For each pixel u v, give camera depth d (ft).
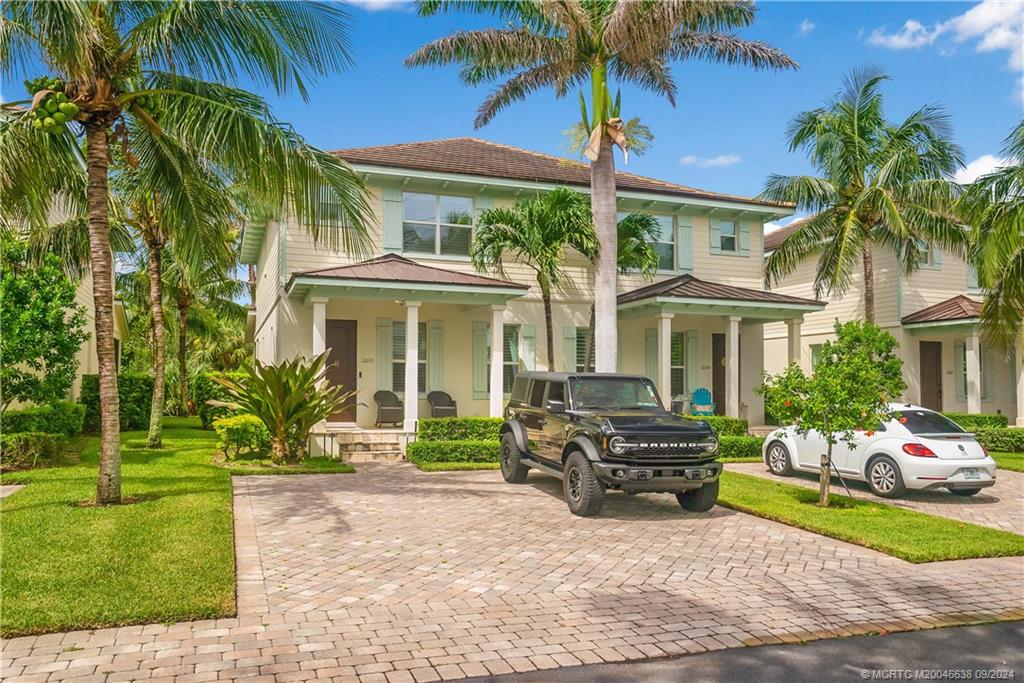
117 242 55.98
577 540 27.91
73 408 57.00
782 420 36.70
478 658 16.40
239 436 47.09
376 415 62.23
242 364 44.52
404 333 64.08
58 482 36.14
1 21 26.32
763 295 66.39
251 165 31.19
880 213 67.67
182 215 38.19
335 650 16.70
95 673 15.16
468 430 54.85
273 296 66.64
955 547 26.50
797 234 72.33
